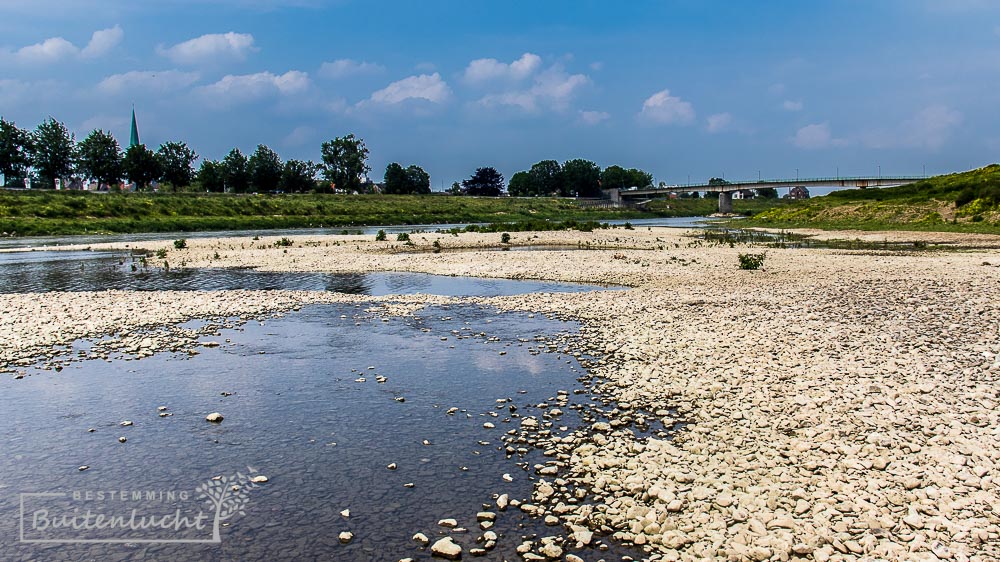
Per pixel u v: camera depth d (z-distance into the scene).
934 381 14.02
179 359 17.78
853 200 111.50
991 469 9.86
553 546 8.48
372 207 140.62
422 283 33.19
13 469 11.13
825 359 16.09
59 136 137.00
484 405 14.00
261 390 15.12
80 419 13.33
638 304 24.98
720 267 37.94
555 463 11.02
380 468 11.04
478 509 9.66
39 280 34.91
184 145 158.25
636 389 14.50
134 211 96.50
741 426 12.05
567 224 87.56
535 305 25.59
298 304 26.41
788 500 9.25
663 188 190.38
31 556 8.70
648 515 8.96
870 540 8.16
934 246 53.88
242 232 86.75
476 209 161.38
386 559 8.47
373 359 17.73
